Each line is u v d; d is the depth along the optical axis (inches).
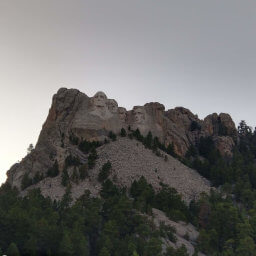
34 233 6461.6
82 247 6392.7
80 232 6550.2
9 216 6574.8
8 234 6481.3
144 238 6889.8
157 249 6471.5
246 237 7062.0
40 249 6397.6
